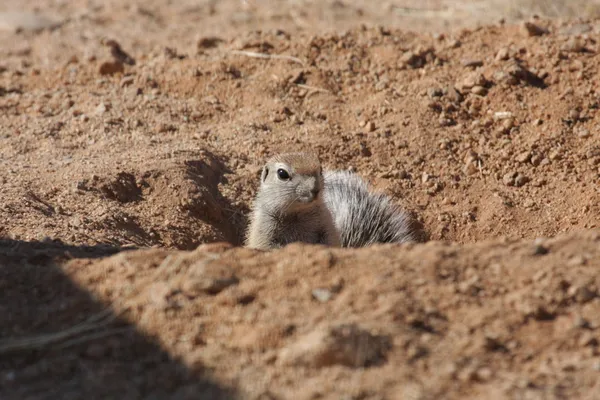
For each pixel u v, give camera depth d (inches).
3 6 916.6
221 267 264.4
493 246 278.1
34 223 395.5
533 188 498.3
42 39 788.6
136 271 269.1
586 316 240.1
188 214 459.5
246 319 239.3
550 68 567.8
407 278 254.8
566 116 532.7
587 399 204.1
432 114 549.6
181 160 490.6
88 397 217.5
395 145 530.9
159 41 764.0
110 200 449.4
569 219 469.7
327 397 206.2
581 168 501.0
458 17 812.6
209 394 212.8
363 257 267.4
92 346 237.1
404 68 596.4
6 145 517.3
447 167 517.3
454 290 249.4
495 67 576.7
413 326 235.0
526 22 619.5
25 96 594.9
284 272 261.3
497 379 213.2
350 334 221.1
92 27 829.2
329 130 544.1
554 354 225.5
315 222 442.9
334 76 596.1
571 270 258.2
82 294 262.1
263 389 212.1
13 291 267.1
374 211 478.0
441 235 482.0
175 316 243.9
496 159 517.3
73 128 545.0
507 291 250.5
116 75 624.1
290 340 229.0
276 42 641.0
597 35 598.9
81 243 381.1
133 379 223.9
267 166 440.8
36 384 225.5
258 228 445.1
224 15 857.5
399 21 810.8
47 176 461.1
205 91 592.4
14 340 243.0
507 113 542.6
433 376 213.6
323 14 839.7
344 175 492.7
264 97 579.2
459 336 231.1
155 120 556.1
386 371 215.3
